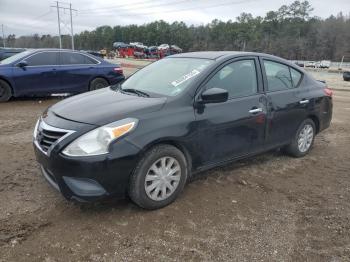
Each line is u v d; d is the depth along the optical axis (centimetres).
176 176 386
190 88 403
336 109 1093
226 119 422
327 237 344
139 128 353
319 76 4412
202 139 403
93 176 334
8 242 315
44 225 343
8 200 386
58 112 381
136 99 400
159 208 381
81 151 333
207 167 423
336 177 490
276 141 503
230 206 394
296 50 10356
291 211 390
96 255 304
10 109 878
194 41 11094
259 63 484
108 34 12562
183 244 323
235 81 448
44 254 302
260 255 313
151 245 320
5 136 630
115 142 338
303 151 560
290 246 328
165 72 462
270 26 11075
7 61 985
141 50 6569
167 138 368
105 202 388
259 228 354
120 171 343
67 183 342
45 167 361
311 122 562
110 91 457
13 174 455
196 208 386
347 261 309
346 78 3631
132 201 374
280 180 471
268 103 476
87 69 1046
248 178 471
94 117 353
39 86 979
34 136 395
